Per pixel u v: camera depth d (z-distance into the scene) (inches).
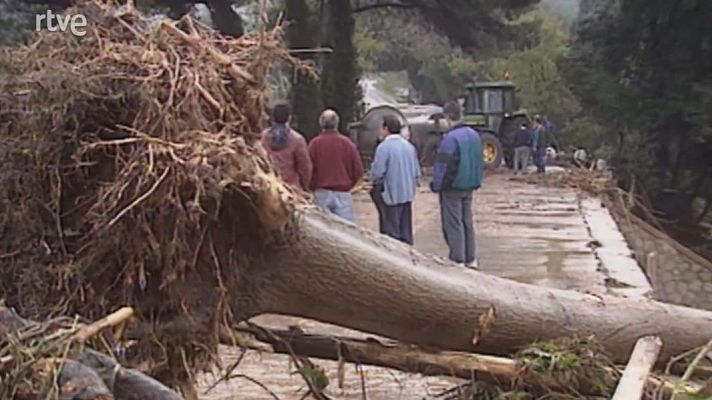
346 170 598.5
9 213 269.1
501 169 1850.4
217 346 287.3
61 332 214.4
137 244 260.4
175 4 1343.5
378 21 2706.7
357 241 311.4
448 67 3841.0
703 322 355.6
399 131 655.8
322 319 314.8
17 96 266.8
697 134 1673.2
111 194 256.1
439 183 642.2
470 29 2066.9
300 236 294.7
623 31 1765.5
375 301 311.7
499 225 1007.6
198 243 267.7
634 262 744.3
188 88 261.0
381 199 655.8
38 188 265.7
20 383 200.4
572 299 343.9
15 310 267.1
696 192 1770.4
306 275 299.6
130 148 257.4
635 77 1759.4
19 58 273.7
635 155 1764.3
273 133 522.9
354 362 332.5
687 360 349.7
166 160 253.0
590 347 323.6
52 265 268.1
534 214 1133.1
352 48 1875.0
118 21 277.9
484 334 327.6
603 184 1508.4
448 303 319.9
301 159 529.3
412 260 322.0
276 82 354.3
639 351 315.0
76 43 273.4
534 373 314.2
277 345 328.5
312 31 1636.3
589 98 1803.6
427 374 329.1
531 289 340.5
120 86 259.0
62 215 266.8
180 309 274.4
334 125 600.7
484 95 1983.3
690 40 1696.6
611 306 347.3
